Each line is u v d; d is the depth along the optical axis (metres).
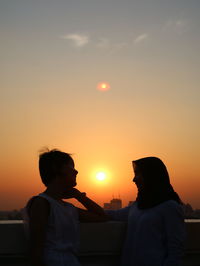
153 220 2.50
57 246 2.28
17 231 2.51
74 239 2.44
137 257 2.50
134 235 2.58
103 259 2.75
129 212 2.76
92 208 2.70
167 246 2.45
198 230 2.85
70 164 2.49
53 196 2.43
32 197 2.33
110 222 2.74
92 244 2.67
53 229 2.30
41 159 2.50
